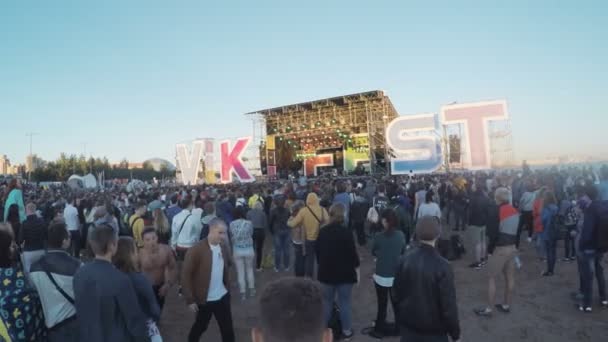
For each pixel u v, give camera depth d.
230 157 21.08
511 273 5.14
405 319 2.94
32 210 6.99
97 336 2.37
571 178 12.62
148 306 2.86
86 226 9.54
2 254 2.69
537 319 4.91
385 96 32.62
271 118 38.62
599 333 4.45
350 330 4.50
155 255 4.06
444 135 18.86
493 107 12.21
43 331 2.75
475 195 7.67
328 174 34.78
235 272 8.02
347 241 4.43
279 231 8.09
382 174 28.11
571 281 6.37
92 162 63.44
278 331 0.98
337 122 34.84
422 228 3.00
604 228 4.90
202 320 3.69
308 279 1.14
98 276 2.45
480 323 4.86
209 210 6.88
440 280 2.82
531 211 9.53
